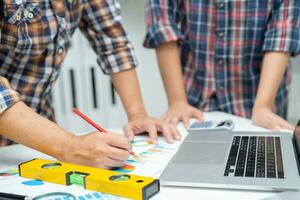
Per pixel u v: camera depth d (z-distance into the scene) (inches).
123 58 44.4
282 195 23.9
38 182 26.5
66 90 84.4
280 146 32.6
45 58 39.0
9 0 33.4
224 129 39.4
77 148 29.1
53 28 36.9
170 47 50.7
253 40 48.3
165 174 26.5
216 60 49.8
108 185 24.2
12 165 30.9
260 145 33.0
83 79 85.1
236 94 51.1
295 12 46.1
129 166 29.6
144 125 39.1
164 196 24.1
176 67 50.7
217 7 47.2
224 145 33.4
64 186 25.7
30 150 34.9
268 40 47.1
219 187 24.7
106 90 87.4
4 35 35.3
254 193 24.1
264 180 24.9
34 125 29.4
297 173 26.1
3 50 37.2
